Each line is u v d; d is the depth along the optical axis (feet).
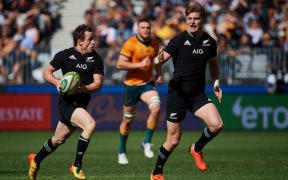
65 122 76.18
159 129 186.19
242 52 180.45
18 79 187.83
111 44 204.23
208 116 74.13
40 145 142.61
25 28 218.18
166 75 181.57
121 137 105.91
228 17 212.84
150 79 111.55
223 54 180.65
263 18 219.41
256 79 180.96
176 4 225.35
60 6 244.63
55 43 226.99
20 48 195.42
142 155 120.47
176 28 206.69
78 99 76.38
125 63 106.42
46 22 227.61
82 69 76.54
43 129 185.37
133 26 213.25
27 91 187.93
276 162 105.50
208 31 209.05
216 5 221.66
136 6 237.66
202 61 76.07
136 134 174.19
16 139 158.92
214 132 74.79
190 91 76.23
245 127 183.83
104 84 184.85
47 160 108.78
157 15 220.84
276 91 181.88
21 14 235.81
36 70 187.42
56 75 179.32
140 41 110.11
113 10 228.43
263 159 110.93
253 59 180.34
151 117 110.11
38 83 187.52
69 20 239.50
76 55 76.59
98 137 164.96
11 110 185.78
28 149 133.28
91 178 83.25
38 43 219.00
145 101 109.91
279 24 216.54
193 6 73.92
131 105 108.37
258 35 203.41
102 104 184.96
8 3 237.66
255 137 164.35
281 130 183.62
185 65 76.02
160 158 75.97
